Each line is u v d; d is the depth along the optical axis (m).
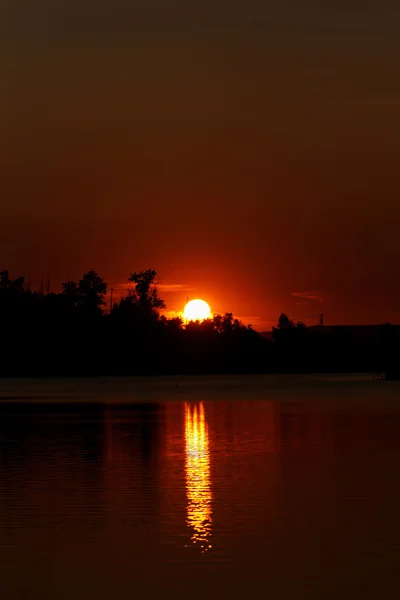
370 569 29.23
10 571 29.31
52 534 34.06
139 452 60.44
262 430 77.62
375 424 83.00
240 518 36.72
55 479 47.28
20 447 64.50
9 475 48.91
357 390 173.50
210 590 27.22
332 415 96.88
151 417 98.75
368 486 44.25
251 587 27.50
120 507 39.12
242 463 53.59
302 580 28.14
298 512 37.81
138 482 46.09
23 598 26.72
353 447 62.16
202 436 72.50
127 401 138.50
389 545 32.19
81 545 32.41
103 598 26.61
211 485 44.91
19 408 120.31
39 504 39.91
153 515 37.38
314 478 47.00
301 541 32.78
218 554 31.05
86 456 58.19
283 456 57.09
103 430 80.25
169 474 49.00
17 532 34.41
